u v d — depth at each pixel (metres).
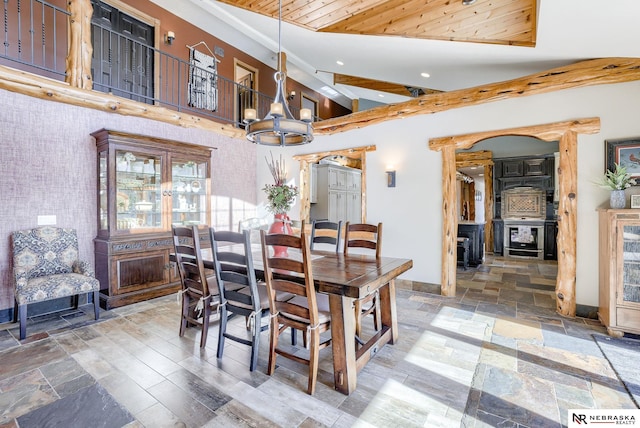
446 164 4.07
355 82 7.53
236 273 2.32
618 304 2.78
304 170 5.51
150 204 4.17
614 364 2.31
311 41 4.62
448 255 4.07
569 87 3.31
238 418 1.74
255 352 2.23
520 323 3.13
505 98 3.66
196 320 2.83
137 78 5.28
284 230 2.94
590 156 3.25
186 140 4.91
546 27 2.42
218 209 5.42
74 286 3.06
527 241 7.50
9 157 3.21
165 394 1.96
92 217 3.85
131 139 3.80
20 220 3.28
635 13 2.11
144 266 3.89
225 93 6.61
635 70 3.01
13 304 3.20
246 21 5.04
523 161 7.61
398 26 3.51
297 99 8.40
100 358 2.41
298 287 2.02
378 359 2.40
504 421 1.71
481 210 11.84
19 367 2.28
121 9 5.02
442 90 5.65
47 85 3.38
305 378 2.15
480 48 3.37
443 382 2.09
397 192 4.50
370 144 4.75
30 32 4.06
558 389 2.00
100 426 1.68
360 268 2.38
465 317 3.30
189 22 5.91
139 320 3.22
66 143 3.62
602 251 3.08
